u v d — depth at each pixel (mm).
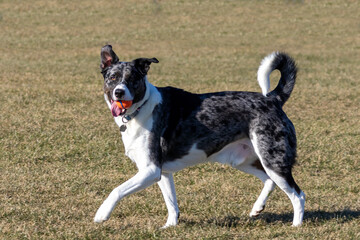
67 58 27094
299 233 7695
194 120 7941
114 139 13219
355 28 36531
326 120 15836
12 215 8641
